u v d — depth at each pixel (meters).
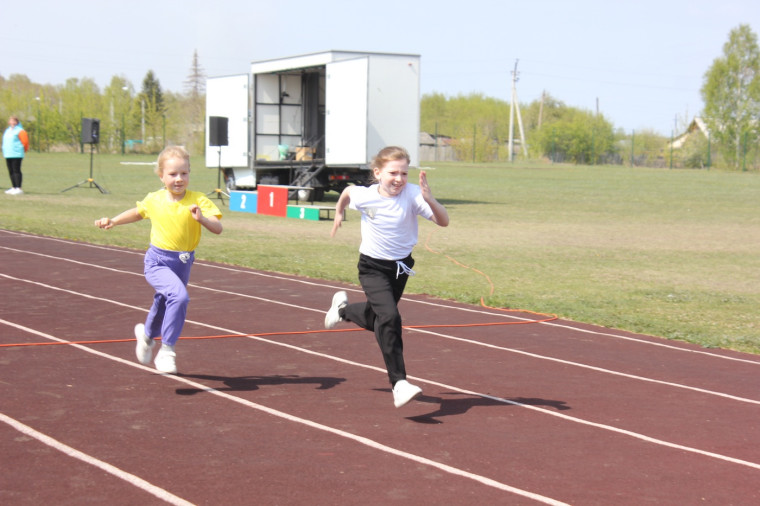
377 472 4.22
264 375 6.12
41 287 9.45
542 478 4.23
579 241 16.30
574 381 6.27
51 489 3.86
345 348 7.05
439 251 14.18
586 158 79.69
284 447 4.55
